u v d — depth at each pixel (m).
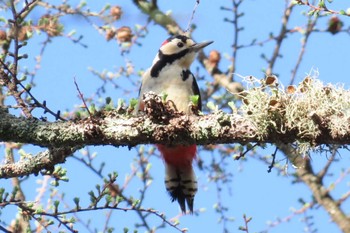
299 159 12.89
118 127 8.85
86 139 8.91
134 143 8.87
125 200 13.24
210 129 8.62
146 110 8.77
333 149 8.63
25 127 9.06
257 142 8.62
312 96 8.52
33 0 10.52
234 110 8.76
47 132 9.00
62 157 9.98
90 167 13.96
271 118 8.54
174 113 8.80
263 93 8.61
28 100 10.16
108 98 9.66
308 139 8.46
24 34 12.88
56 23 13.44
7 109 9.39
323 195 15.62
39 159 10.08
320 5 10.14
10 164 10.19
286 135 8.55
